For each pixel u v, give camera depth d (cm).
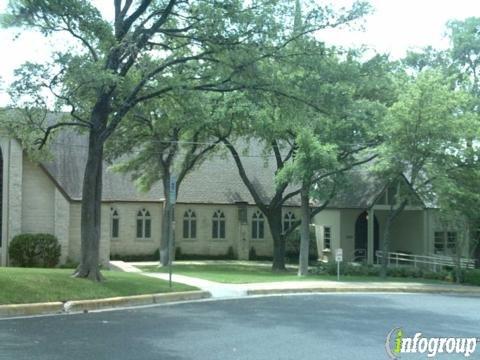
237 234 4291
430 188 2786
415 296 2009
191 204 4197
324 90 1892
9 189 2994
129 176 4081
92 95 1823
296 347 990
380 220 4241
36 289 1498
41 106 1702
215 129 2994
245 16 1777
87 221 1816
